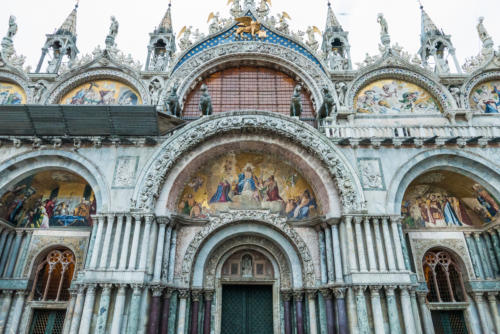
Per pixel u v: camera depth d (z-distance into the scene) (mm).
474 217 18609
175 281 16109
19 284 16797
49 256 18078
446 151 16859
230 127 17406
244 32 23172
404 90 21266
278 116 17719
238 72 23031
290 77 22812
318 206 17422
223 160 18594
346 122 20047
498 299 16766
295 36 22922
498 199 16375
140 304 14062
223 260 17781
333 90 20984
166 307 15070
